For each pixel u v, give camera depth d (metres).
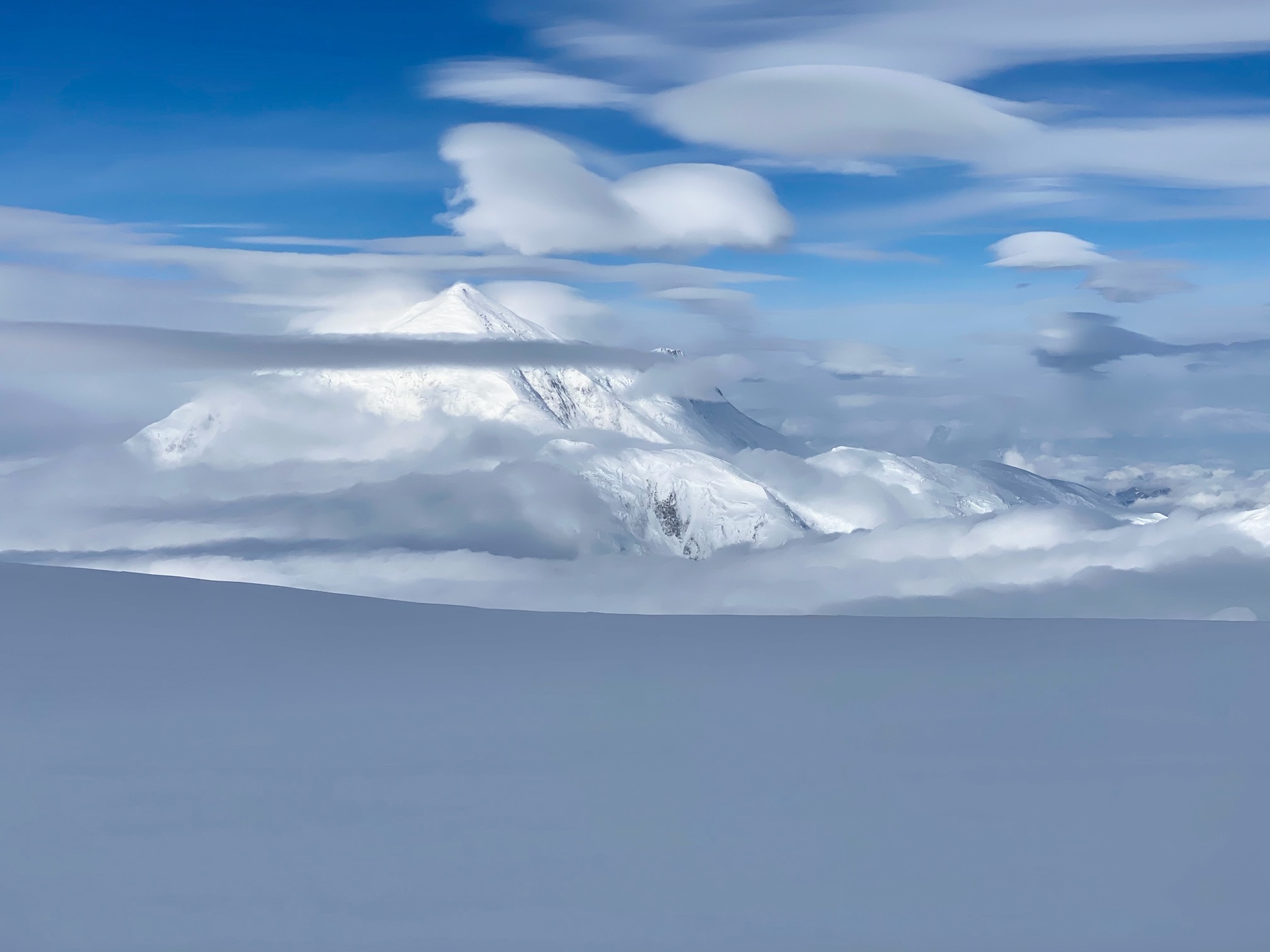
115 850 4.59
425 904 4.00
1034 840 4.69
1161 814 5.06
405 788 5.53
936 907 3.96
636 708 7.67
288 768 5.95
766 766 6.00
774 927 3.79
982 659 9.96
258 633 11.16
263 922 3.83
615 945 3.65
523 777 5.77
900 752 6.32
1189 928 3.73
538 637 11.45
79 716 7.27
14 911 3.91
